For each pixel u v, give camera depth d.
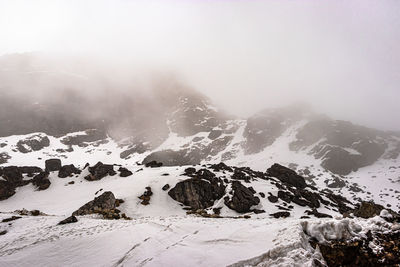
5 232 22.78
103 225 22.11
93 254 15.44
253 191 50.59
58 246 17.38
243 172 64.38
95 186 56.69
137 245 15.77
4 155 140.88
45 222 25.06
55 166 83.38
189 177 53.12
